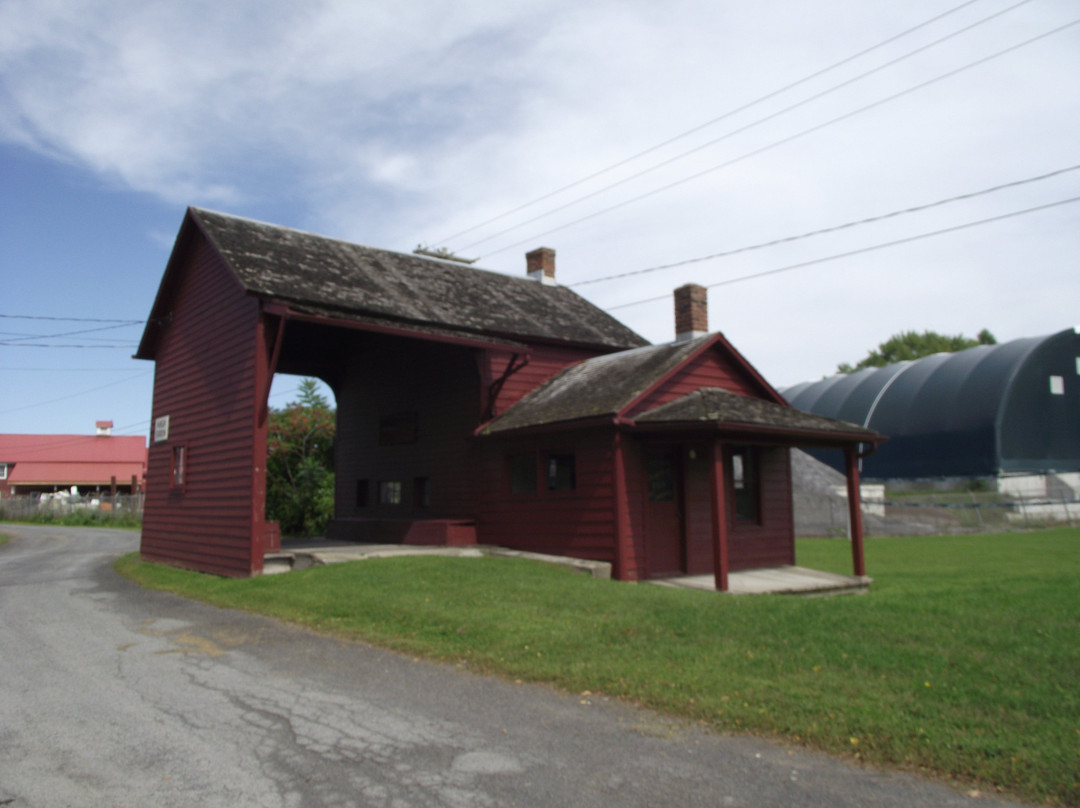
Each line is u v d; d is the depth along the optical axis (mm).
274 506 25891
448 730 5539
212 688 6727
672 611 8836
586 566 12789
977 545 21594
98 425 66625
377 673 7172
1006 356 37938
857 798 4301
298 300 13844
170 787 4570
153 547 18328
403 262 18969
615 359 16656
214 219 16438
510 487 15711
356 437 21078
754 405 13867
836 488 28734
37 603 11992
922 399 40281
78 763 4965
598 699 6203
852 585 13523
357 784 4594
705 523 14461
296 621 9648
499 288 19859
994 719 5223
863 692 5844
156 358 19438
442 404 17781
